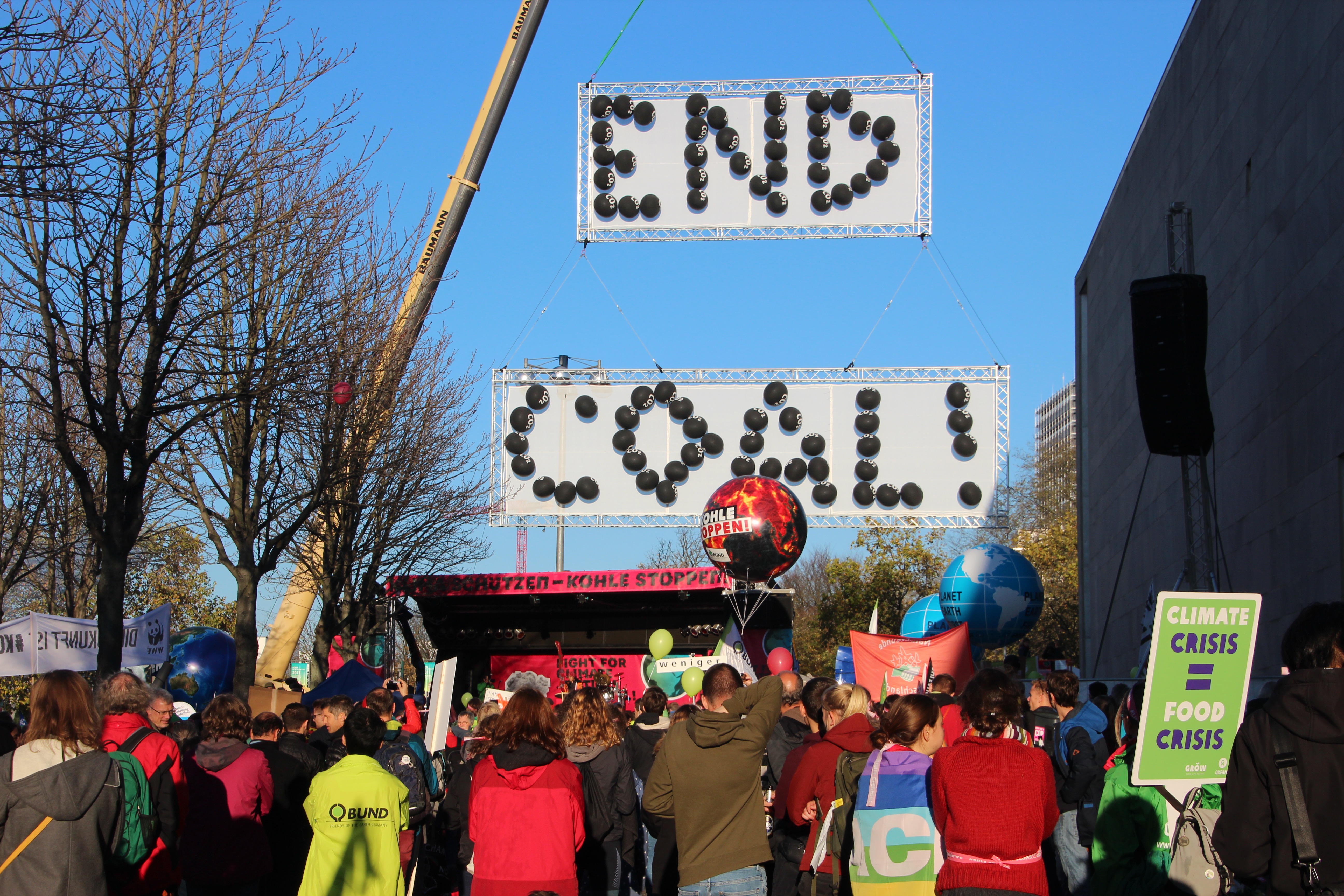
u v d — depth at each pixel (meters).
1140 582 31.66
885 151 30.67
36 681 5.82
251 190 15.38
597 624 22.89
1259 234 20.19
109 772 5.68
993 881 5.39
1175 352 17.69
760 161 31.06
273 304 17.42
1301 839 4.12
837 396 30.52
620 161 31.30
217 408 16.03
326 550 22.42
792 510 19.39
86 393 14.16
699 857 6.14
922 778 6.06
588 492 30.72
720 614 22.47
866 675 15.09
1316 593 17.00
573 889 6.20
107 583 14.02
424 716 17.75
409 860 8.80
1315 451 17.03
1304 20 17.62
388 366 20.75
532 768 6.25
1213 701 5.36
